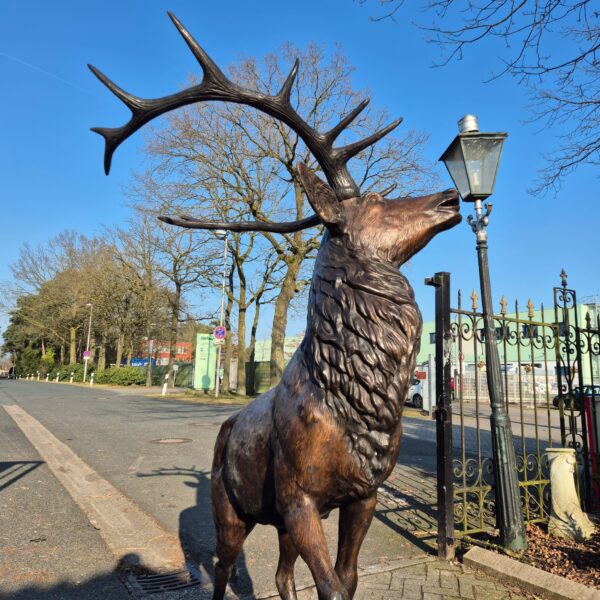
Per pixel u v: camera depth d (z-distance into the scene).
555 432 11.13
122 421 11.33
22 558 3.51
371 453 1.62
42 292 37.44
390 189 2.16
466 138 4.08
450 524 3.71
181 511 4.73
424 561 3.65
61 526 4.21
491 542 3.95
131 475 6.12
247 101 1.86
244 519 2.19
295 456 1.65
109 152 1.93
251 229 2.15
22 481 5.66
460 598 3.04
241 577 3.34
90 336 39.09
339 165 1.92
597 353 5.28
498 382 4.01
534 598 3.05
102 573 3.33
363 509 1.76
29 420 11.16
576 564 3.53
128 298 28.83
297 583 3.25
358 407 1.60
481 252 4.13
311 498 1.65
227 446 2.19
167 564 3.52
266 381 22.45
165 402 16.95
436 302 3.99
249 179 16.27
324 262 1.81
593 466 5.04
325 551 1.58
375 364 1.61
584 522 4.17
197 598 3.00
